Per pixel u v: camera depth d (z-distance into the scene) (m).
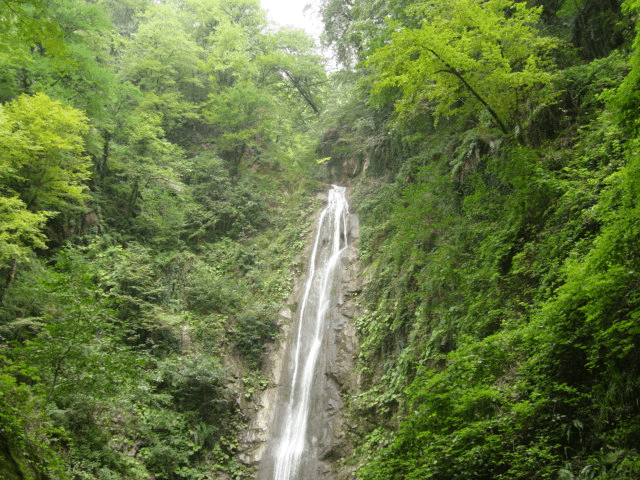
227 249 24.67
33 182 16.73
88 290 10.10
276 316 20.97
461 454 7.24
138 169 22.72
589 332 7.16
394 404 14.71
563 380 7.40
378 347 16.77
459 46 11.45
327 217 24.62
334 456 15.62
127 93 23.20
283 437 17.30
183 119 30.89
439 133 16.52
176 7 38.47
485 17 11.55
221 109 28.66
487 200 12.52
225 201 26.75
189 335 19.50
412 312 15.46
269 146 30.02
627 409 6.34
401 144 21.47
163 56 29.44
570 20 13.67
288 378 19.03
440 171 15.12
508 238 11.21
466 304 12.13
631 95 6.03
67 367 9.60
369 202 22.14
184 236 25.09
